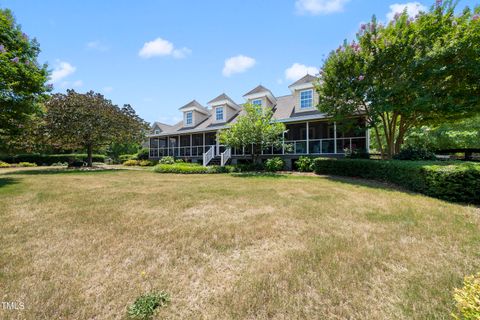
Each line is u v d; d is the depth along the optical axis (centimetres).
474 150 1020
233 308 175
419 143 1566
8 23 809
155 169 1439
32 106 912
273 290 195
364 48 861
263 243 295
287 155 1453
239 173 1221
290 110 1596
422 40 750
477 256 252
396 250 268
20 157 2273
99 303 180
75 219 398
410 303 176
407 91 794
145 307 175
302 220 388
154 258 256
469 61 691
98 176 1119
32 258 253
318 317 166
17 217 410
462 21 716
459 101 781
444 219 380
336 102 931
